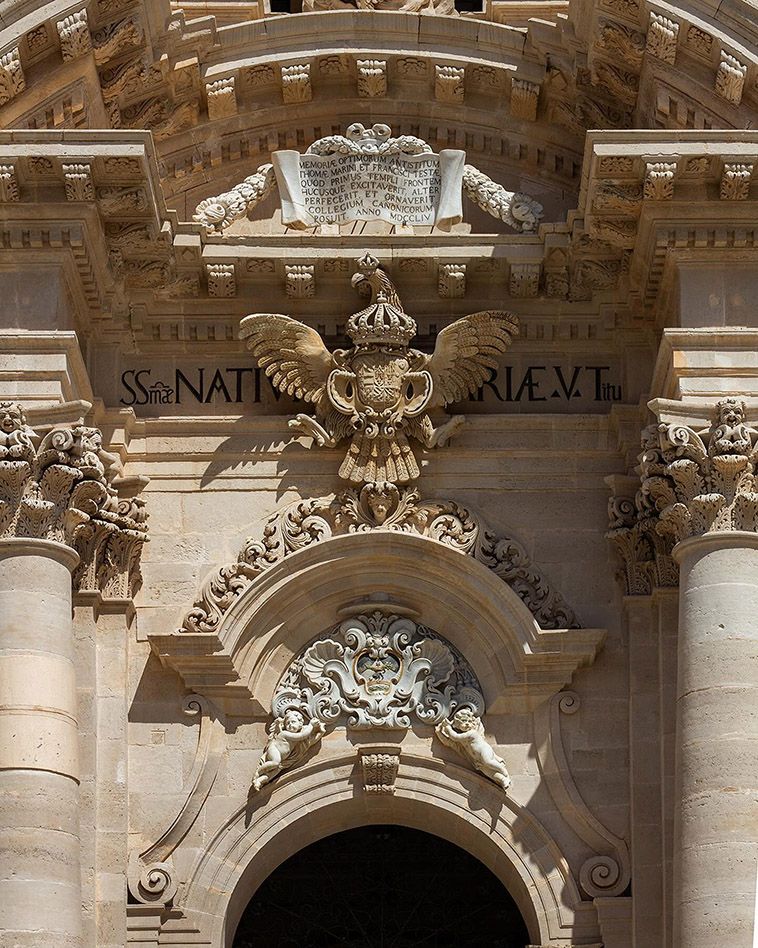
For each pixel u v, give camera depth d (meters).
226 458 51.31
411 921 52.53
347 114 53.91
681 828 45.12
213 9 54.75
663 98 50.25
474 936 52.41
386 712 49.75
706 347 48.38
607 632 50.19
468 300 52.16
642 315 51.66
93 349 51.78
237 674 49.66
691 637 46.19
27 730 45.09
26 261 48.72
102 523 49.44
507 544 50.59
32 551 46.50
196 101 52.81
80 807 48.06
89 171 47.91
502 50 52.66
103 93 51.38
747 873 44.12
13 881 44.12
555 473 51.28
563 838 49.03
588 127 52.62
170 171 53.22
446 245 51.31
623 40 50.34
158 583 50.53
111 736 49.06
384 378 50.78
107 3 49.91
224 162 53.69
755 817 44.56
